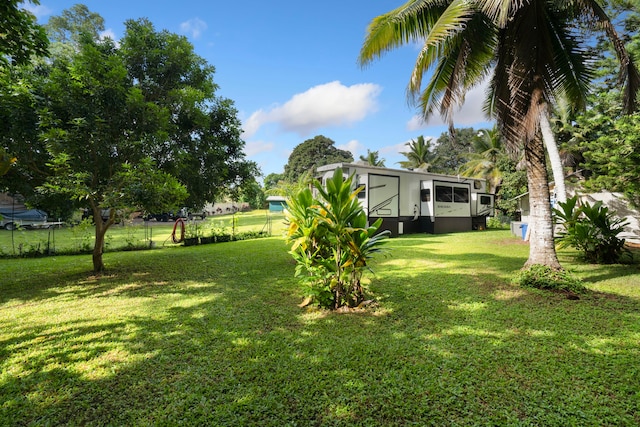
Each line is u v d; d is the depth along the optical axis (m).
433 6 5.87
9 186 6.46
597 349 2.95
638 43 9.07
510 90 5.36
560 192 8.77
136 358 2.87
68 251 10.11
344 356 2.87
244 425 1.99
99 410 2.14
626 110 5.42
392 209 13.39
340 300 4.28
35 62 7.04
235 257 8.83
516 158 5.68
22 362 2.80
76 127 5.79
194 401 2.24
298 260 4.49
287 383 2.45
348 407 2.15
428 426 1.96
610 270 6.42
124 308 4.34
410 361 2.77
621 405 2.12
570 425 1.94
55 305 4.50
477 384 2.39
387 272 6.43
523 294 4.77
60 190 5.46
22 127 5.27
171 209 6.26
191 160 8.25
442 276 6.03
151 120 6.45
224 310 4.22
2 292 5.29
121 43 7.77
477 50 6.02
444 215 15.12
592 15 4.79
